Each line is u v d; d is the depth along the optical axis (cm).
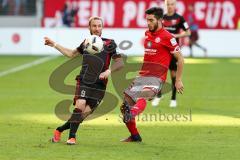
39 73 7500
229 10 10662
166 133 3647
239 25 10675
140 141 3356
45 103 5000
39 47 10175
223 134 3625
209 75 7388
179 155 3011
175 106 4816
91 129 3756
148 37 3372
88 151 3080
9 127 3822
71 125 3212
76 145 3228
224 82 6694
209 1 10638
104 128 3800
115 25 10750
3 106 4825
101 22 3228
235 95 5612
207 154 3038
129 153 3044
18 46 10188
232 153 3069
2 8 11369
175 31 4928
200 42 10225
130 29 10062
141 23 10725
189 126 3912
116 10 10725
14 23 11325
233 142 3366
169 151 3105
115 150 3114
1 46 10181
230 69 8112
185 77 7169
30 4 11406
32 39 10181
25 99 5272
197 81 6762
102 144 3275
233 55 10206
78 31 10056
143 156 2975
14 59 9300
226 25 10706
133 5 10706
